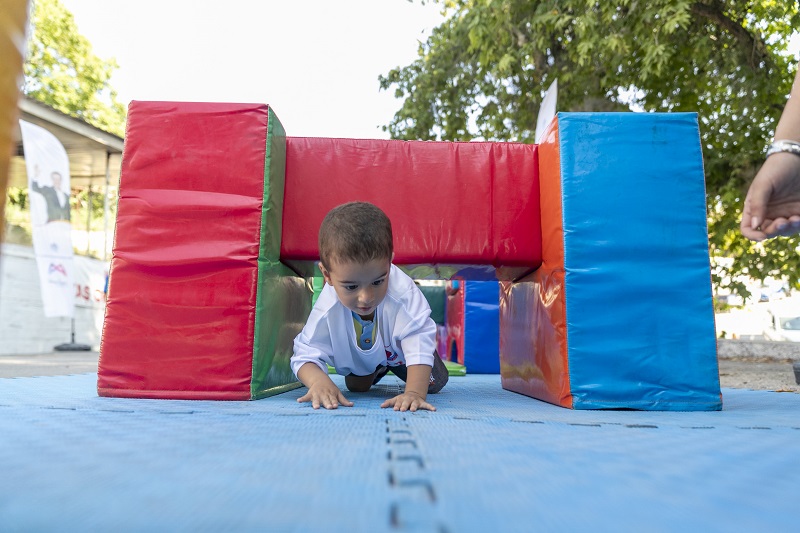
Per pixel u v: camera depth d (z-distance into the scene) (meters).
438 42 10.16
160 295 2.48
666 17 6.17
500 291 3.76
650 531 0.71
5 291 10.77
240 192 2.56
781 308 13.97
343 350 2.60
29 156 9.00
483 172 2.95
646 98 8.09
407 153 2.96
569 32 7.54
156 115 2.60
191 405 2.18
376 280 2.15
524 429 1.62
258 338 2.49
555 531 0.69
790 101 1.48
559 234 2.54
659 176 2.54
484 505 0.80
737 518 0.78
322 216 2.88
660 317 2.45
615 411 2.33
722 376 5.54
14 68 0.85
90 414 1.80
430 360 2.37
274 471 0.99
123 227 2.52
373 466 1.05
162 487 0.88
